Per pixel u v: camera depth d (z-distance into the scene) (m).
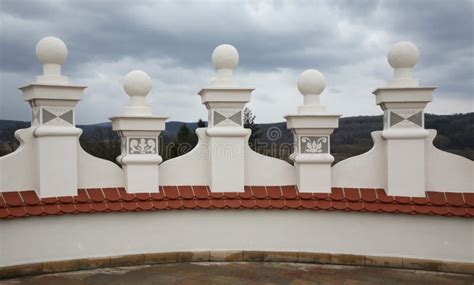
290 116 7.96
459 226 7.47
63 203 7.43
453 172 7.66
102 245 7.65
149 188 7.92
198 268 7.59
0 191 7.28
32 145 7.53
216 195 8.00
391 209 7.61
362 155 8.01
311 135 8.05
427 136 7.62
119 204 7.69
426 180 7.73
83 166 7.79
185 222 7.98
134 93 7.98
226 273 7.34
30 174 7.51
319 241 7.93
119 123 7.80
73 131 7.52
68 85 7.40
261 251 7.97
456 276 7.23
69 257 7.48
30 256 7.26
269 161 8.28
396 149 7.71
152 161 7.87
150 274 7.29
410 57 7.67
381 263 7.68
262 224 8.05
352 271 7.46
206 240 8.01
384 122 7.86
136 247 7.80
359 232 7.82
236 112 8.09
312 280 7.02
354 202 7.82
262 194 8.05
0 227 7.09
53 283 6.86
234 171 8.09
